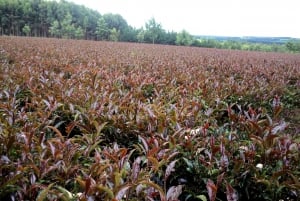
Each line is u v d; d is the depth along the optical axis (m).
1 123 3.00
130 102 4.28
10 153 2.52
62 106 4.02
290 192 2.48
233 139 3.07
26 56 11.80
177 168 2.80
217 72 10.80
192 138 3.04
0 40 23.58
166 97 5.44
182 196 2.78
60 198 1.99
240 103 6.36
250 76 9.83
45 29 67.31
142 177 2.21
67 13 69.38
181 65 11.94
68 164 2.36
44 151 2.41
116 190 1.89
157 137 3.02
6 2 62.50
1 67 7.39
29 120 3.33
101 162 2.29
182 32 65.25
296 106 8.13
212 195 1.92
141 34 64.44
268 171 2.63
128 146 3.40
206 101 5.30
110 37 64.75
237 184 2.55
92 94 4.59
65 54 14.26
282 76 10.50
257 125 3.09
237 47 56.38
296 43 55.09
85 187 1.85
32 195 2.00
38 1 71.50
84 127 3.28
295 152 2.82
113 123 3.46
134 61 12.59
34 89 4.80
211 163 2.59
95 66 9.48
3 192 2.02
